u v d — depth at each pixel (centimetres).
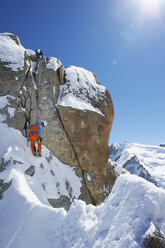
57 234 279
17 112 644
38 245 271
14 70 694
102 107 796
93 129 715
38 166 534
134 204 198
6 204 357
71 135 680
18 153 511
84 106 732
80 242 236
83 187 639
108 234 197
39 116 687
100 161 709
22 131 634
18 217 328
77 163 673
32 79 740
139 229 176
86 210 300
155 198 193
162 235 167
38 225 306
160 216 187
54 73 768
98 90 834
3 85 662
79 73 859
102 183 693
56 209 338
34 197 402
